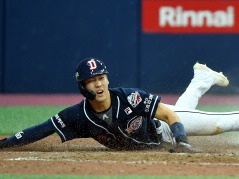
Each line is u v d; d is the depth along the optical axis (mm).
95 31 66062
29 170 22250
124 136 27812
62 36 66375
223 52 65750
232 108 54281
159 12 65688
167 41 65625
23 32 66562
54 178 20531
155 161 24281
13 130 38844
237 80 65938
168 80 65500
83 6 66250
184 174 21375
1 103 60000
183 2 65625
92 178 20516
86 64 26281
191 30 65625
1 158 25297
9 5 66312
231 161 24453
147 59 65625
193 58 65750
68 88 66750
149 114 27172
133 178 20500
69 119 27453
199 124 29594
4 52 66688
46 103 60000
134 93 27016
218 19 65688
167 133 28891
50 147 30031
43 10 66312
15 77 66938
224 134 36031
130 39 65750
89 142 32625
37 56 66562
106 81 26594
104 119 27141
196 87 32750
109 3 66000
